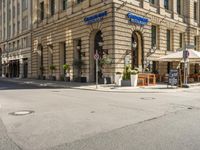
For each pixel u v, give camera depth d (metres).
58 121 8.21
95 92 18.53
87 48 28.50
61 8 34.09
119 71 25.25
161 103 12.08
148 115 9.01
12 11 53.09
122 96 15.48
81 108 10.73
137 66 28.75
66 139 6.20
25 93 17.95
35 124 7.84
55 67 34.94
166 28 32.38
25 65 46.56
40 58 41.16
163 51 31.58
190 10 37.06
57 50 34.59
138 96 15.43
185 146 5.54
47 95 16.38
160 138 6.16
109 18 25.27
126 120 8.21
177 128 7.11
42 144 5.84
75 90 20.48
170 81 21.73
